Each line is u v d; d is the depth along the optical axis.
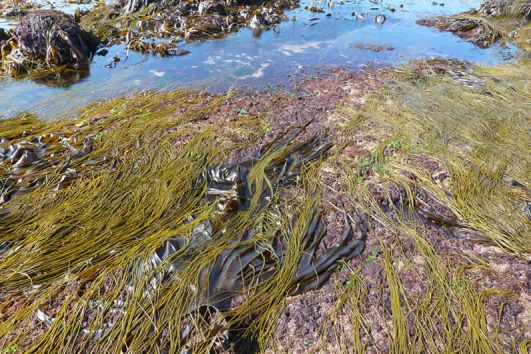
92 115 1.90
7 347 0.90
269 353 0.91
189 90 2.15
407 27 3.21
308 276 1.06
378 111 1.87
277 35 3.04
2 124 1.82
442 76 2.28
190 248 1.13
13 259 1.10
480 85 2.15
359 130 1.73
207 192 1.36
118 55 2.68
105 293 1.02
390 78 2.25
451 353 0.88
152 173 1.42
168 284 1.02
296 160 1.51
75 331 0.93
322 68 2.45
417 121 1.78
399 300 1.00
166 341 0.91
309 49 2.77
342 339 0.93
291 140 1.66
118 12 3.43
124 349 0.90
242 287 1.04
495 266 1.09
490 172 1.43
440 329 0.94
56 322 0.94
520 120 1.78
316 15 3.52
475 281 1.05
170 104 2.00
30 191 1.37
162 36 3.00
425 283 1.04
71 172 1.44
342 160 1.53
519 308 0.98
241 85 2.22
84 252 1.12
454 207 1.29
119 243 1.15
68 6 3.65
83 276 1.06
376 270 1.09
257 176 1.41
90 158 1.54
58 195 1.33
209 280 1.04
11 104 2.05
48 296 1.01
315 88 2.17
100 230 1.19
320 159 1.52
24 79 2.35
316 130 1.74
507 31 3.00
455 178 1.42
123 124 1.78
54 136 1.70
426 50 2.73
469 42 2.88
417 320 0.95
